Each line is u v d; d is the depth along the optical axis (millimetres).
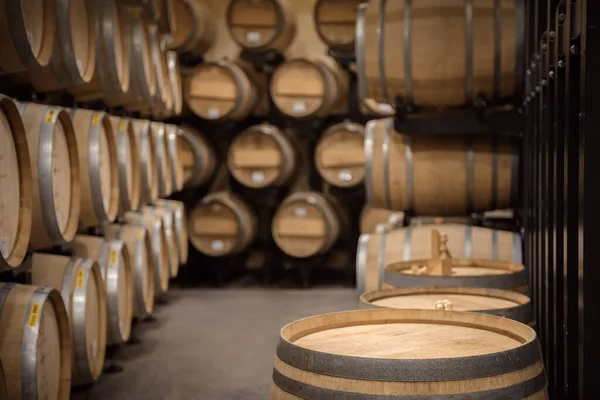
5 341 3709
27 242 3971
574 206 3066
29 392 3711
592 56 2664
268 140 10852
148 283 7652
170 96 9312
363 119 11297
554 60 3635
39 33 4520
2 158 3766
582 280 2725
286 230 10641
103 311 5426
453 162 6043
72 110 5816
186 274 11094
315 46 11766
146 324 8227
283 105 10727
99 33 6164
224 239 10820
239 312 8898
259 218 11719
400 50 5617
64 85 5199
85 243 6062
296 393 2467
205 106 10906
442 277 4129
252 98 11281
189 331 7852
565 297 3119
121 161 6719
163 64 9156
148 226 8219
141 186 8141
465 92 5660
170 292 10500
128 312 6473
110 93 6438
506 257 5656
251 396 5637
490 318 2930
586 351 2701
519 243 5703
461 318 3014
